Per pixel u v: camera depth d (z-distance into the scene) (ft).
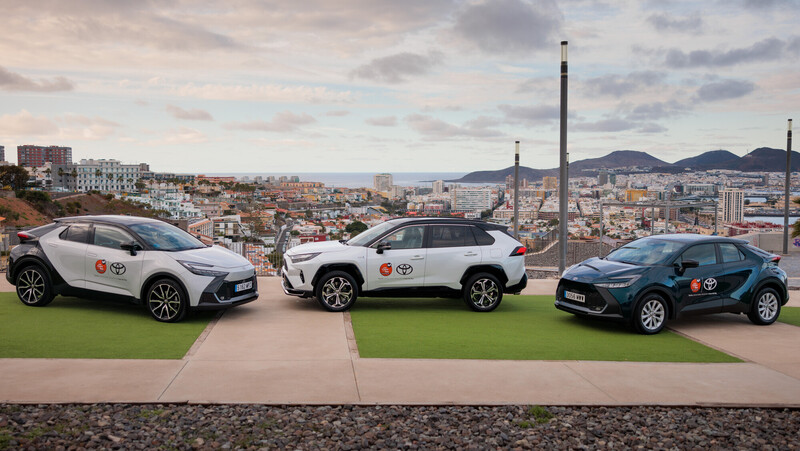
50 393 16.37
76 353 20.67
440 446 13.80
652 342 25.16
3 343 21.76
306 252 30.45
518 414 16.11
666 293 27.14
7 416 14.49
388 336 24.84
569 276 28.50
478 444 14.01
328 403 16.35
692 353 23.39
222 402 16.05
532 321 29.12
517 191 65.21
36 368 18.70
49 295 28.50
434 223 31.48
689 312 27.71
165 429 14.01
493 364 20.88
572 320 29.63
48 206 358.64
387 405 16.43
